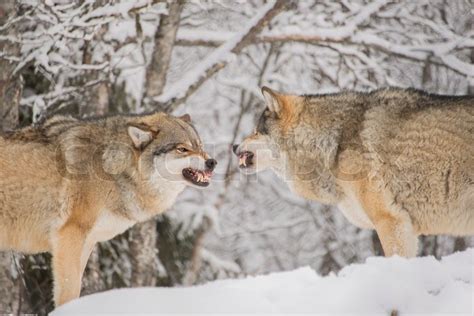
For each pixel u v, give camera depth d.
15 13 13.38
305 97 10.38
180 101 15.16
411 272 7.10
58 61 14.01
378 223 9.37
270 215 21.12
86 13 14.35
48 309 15.56
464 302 6.62
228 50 15.45
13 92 13.54
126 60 16.53
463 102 9.09
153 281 15.80
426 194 9.11
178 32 16.41
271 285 7.27
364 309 6.78
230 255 21.12
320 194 10.27
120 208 9.50
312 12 16.94
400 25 17.34
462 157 8.89
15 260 13.84
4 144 9.24
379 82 16.69
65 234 9.09
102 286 15.47
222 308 6.81
